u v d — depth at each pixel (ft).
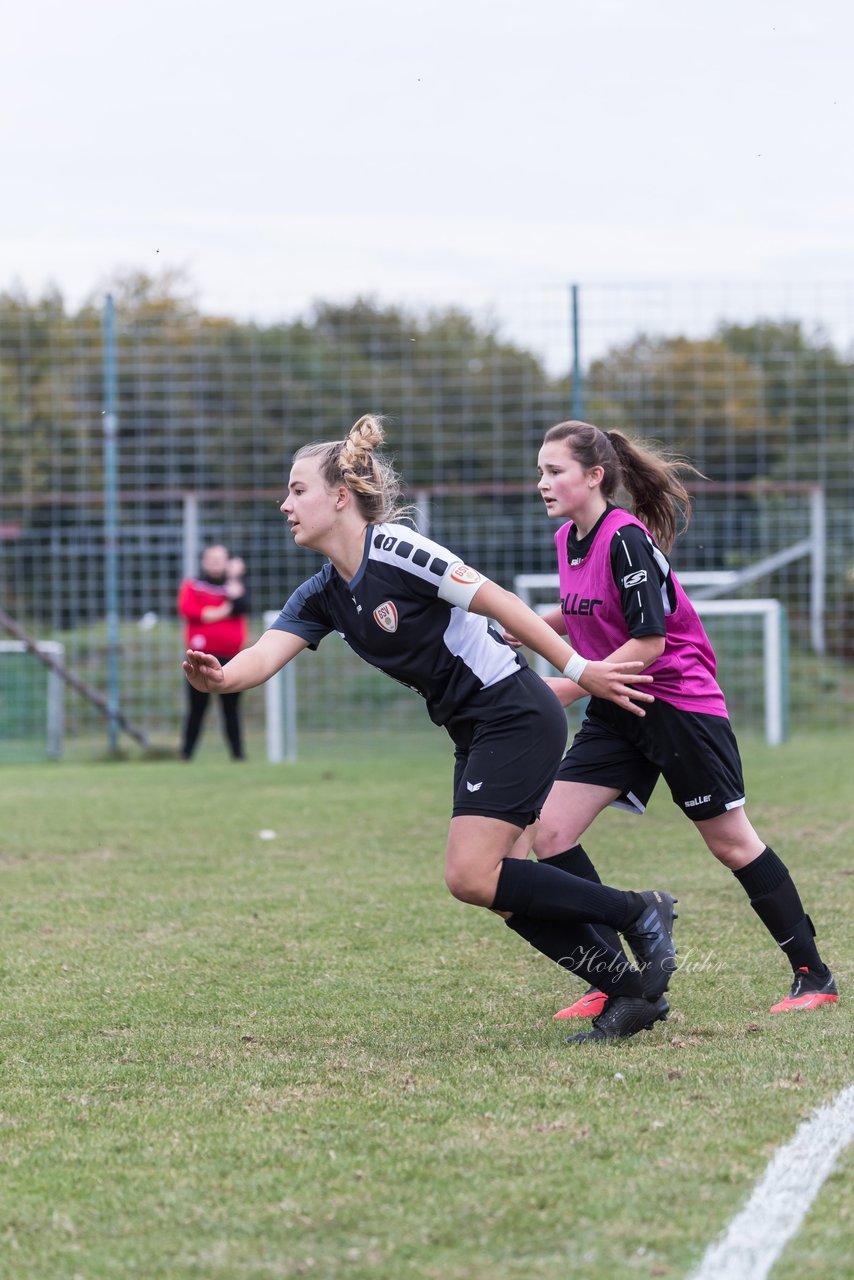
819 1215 17.63
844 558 105.60
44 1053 26.08
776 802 58.54
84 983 31.76
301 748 90.53
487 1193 18.48
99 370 123.13
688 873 43.93
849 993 29.40
